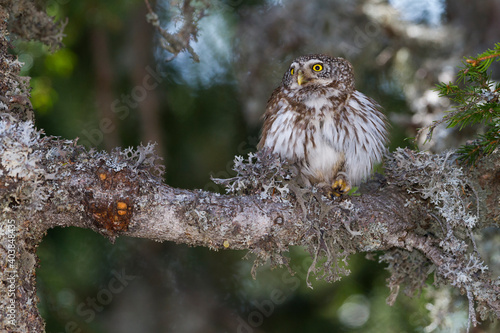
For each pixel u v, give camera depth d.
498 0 11.29
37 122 10.31
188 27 7.07
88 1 10.23
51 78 10.53
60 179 5.75
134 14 10.66
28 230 5.75
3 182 5.46
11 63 6.33
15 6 7.07
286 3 11.20
